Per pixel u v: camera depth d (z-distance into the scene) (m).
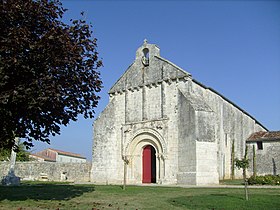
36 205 13.36
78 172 36.28
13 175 26.34
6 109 12.92
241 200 14.26
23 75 13.27
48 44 13.21
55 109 14.56
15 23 13.46
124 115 33.56
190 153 27.11
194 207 12.98
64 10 15.09
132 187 23.23
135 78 33.31
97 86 15.78
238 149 38.31
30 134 14.78
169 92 30.27
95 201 14.88
